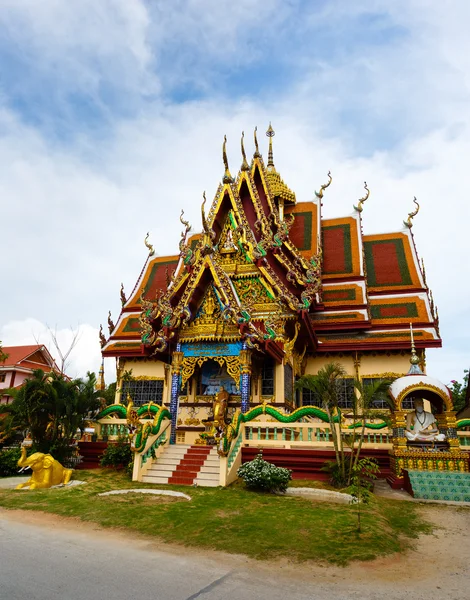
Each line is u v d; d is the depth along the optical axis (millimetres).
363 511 11750
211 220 25672
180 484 15828
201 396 23172
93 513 11375
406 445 16656
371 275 32594
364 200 35781
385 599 6602
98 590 6559
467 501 14133
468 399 27750
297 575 7434
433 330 27500
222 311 20234
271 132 39562
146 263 38750
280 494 14445
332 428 16641
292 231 33375
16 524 10438
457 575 7746
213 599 6344
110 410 21016
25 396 18484
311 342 26344
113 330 33625
